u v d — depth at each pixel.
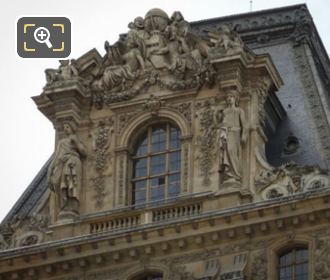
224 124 97.19
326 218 93.62
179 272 95.50
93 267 97.38
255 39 107.62
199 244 95.50
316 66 104.69
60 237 98.44
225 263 94.75
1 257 98.31
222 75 98.25
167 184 98.69
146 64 100.62
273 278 93.94
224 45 98.38
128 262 96.81
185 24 100.75
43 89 100.94
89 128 101.00
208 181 97.12
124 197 98.81
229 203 95.56
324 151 97.88
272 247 94.38
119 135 100.25
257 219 94.50
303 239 93.94
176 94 99.62
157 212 97.12
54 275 98.00
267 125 100.12
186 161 98.19
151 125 100.31
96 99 101.06
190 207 96.56
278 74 100.00
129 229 96.44
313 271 93.19
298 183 95.00
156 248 96.12
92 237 97.06
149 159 99.69
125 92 100.56
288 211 94.06
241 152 97.19
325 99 101.38
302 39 106.00
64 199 99.19
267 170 96.50
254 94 98.62
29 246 98.19
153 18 101.31
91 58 101.44
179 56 100.00
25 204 102.94
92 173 100.00
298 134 99.69
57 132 100.75
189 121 98.94
